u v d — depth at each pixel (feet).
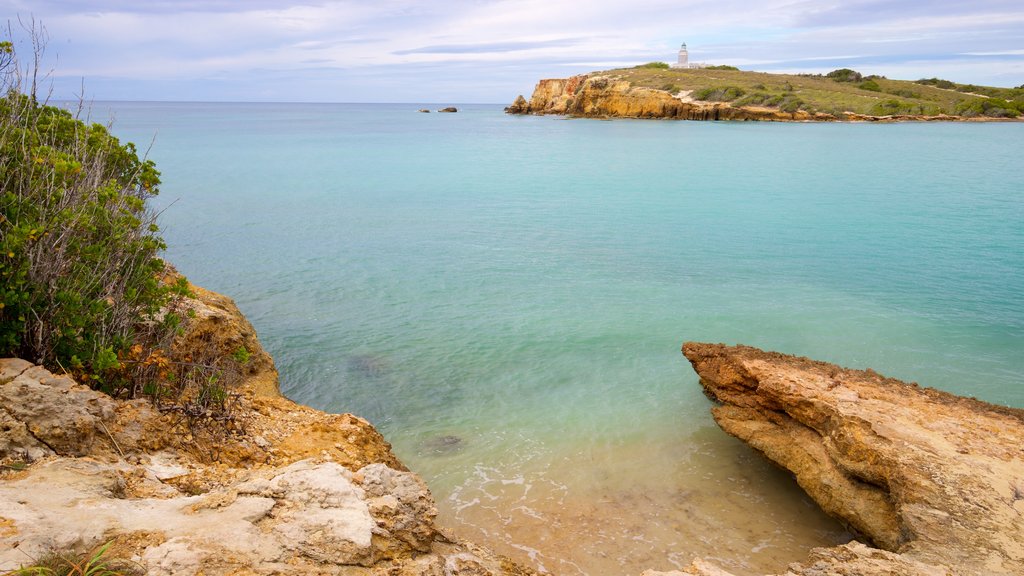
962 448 31.71
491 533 33.24
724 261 90.12
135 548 14.21
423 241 101.30
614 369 53.93
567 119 510.17
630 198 144.77
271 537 15.66
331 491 17.94
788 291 75.92
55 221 25.25
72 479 16.96
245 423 28.78
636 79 516.32
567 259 90.99
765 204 136.36
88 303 25.80
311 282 77.56
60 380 21.65
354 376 51.98
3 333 23.09
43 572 12.35
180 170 188.03
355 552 15.80
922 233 107.14
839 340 60.13
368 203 136.15
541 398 48.85
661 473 39.32
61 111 38.40
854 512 32.48
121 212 29.76
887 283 78.89
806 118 415.23
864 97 448.24
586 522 34.37
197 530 15.38
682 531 33.88
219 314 38.70
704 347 44.47
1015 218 118.21
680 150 248.52
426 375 52.42
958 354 56.80
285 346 57.47
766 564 31.45
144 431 23.09
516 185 164.76
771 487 38.11
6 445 17.94
